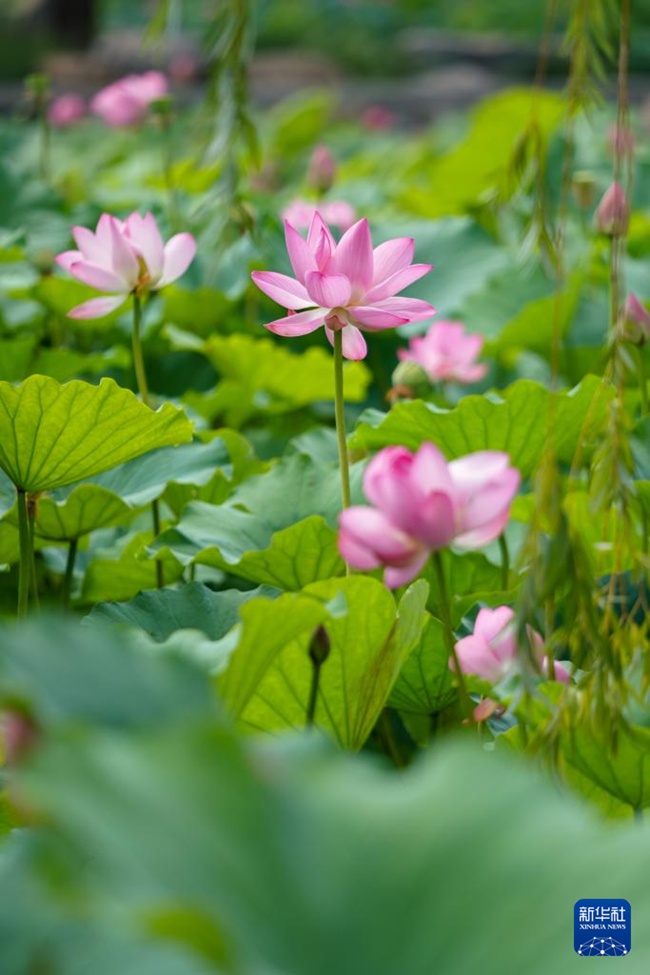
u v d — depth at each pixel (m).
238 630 4.46
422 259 6.83
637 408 5.66
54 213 7.59
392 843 3.73
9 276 6.27
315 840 3.70
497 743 4.57
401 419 5.16
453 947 3.51
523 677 4.39
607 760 4.48
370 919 3.56
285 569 4.94
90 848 3.69
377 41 31.97
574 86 4.42
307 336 6.52
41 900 3.62
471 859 3.70
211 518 5.08
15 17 29.44
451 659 4.57
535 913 3.56
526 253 4.51
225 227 5.23
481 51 29.72
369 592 4.56
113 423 4.79
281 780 3.87
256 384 6.05
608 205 5.68
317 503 5.12
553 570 4.38
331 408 6.24
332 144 16.31
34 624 4.10
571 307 5.96
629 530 4.43
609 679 4.42
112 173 13.05
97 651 4.10
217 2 5.00
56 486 4.87
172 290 6.21
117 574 5.20
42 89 8.61
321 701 4.63
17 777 3.95
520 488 5.32
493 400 5.11
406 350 6.45
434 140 15.80
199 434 5.36
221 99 5.07
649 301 6.14
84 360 5.91
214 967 3.48
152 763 3.70
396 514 4.32
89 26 29.81
